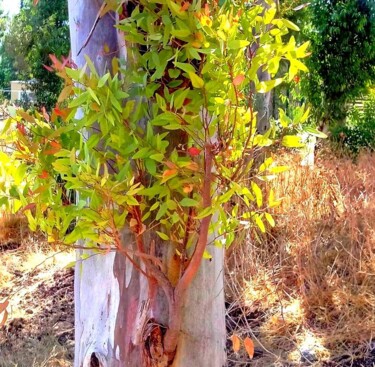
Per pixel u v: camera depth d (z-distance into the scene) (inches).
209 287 85.7
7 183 74.2
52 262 212.5
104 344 83.0
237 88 61.1
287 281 169.2
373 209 181.3
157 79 65.4
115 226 63.3
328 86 370.9
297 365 133.1
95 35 76.5
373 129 372.2
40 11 292.7
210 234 84.9
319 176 198.7
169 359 78.6
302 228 178.9
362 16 355.3
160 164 69.2
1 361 145.4
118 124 60.6
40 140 64.0
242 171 67.3
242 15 62.9
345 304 149.7
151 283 74.8
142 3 61.2
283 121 68.3
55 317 173.9
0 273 205.6
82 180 58.4
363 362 131.9
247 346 71.9
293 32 290.8
